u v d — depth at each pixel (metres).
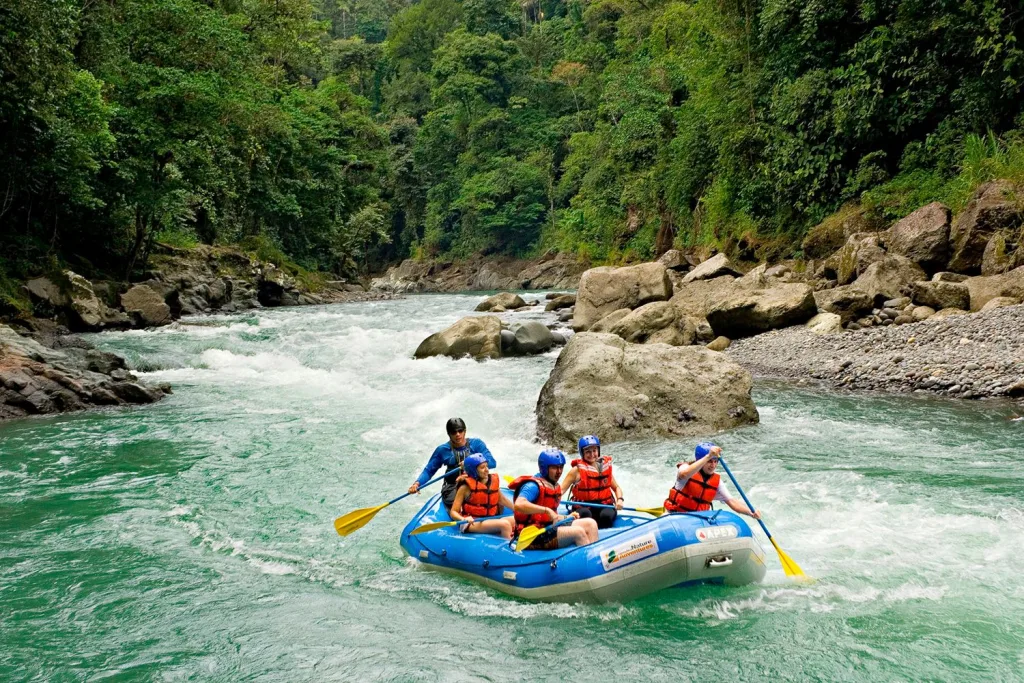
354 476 9.59
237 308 32.62
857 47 23.14
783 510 7.73
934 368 13.01
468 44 69.25
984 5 19.92
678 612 5.71
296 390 15.11
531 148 66.94
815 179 24.55
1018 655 5.08
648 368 11.54
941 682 4.81
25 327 19.67
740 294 18.67
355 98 60.19
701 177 34.97
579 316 21.70
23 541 7.55
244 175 40.50
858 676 4.90
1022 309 14.06
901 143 23.31
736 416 11.10
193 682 5.05
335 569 6.87
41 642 5.61
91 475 9.70
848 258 19.11
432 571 6.76
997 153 18.91
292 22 46.81
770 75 27.48
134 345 19.55
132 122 26.83
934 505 7.68
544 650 5.33
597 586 5.69
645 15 58.16
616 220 48.28
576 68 67.19
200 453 10.64
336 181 51.62
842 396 12.64
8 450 10.85
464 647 5.41
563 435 10.71
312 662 5.27
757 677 4.93
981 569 6.29
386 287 64.31
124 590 6.46
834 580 6.17
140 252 30.94
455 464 7.20
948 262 17.95
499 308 30.03
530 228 65.31
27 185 22.52
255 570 6.87
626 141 45.06
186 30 32.03
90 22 26.47
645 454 10.02
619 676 5.00
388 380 15.73
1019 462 8.92
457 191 70.62
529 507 6.14
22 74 18.84
